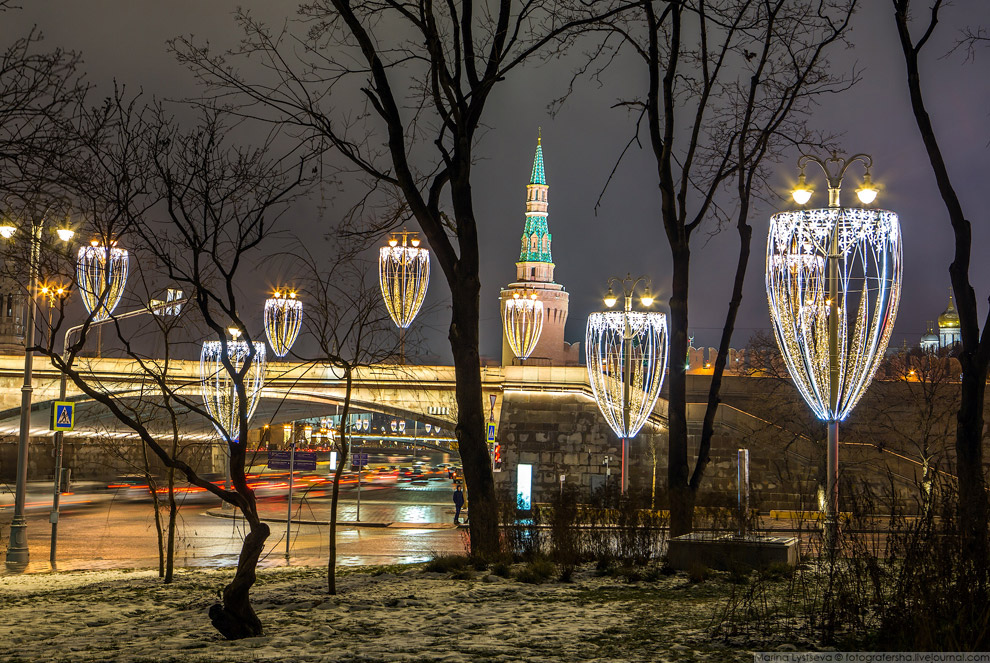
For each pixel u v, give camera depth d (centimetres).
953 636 831
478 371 2006
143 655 1009
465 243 2016
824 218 2497
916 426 5278
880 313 2497
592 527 1831
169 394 1761
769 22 2139
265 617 1282
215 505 5944
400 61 1958
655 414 6038
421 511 5494
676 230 2261
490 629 1120
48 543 3600
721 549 1645
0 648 1102
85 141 1466
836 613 1008
